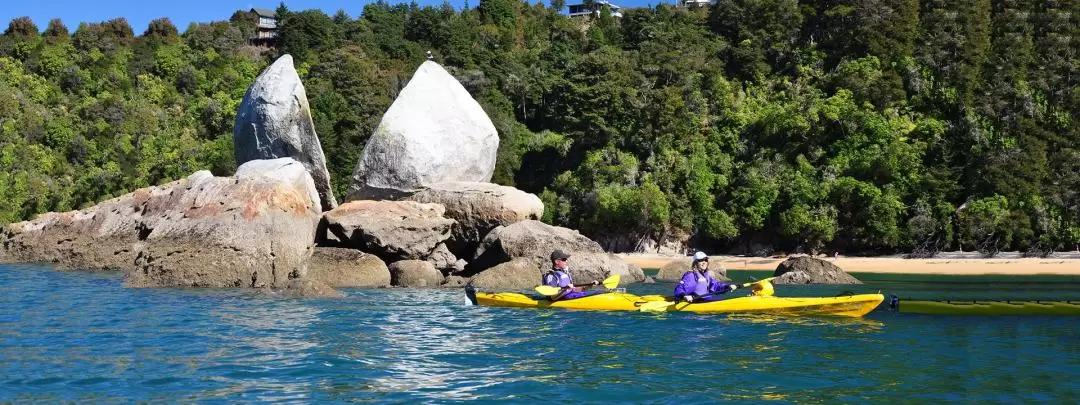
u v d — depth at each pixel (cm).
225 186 2375
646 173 5716
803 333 1355
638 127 6147
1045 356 1147
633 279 2700
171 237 2280
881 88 5844
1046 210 4859
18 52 9838
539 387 956
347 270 2319
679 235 5566
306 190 2627
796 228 5119
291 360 1118
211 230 2222
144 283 2147
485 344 1263
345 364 1095
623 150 6131
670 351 1195
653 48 7200
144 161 7444
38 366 1060
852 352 1179
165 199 2892
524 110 7781
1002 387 951
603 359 1133
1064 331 1377
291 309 1688
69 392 917
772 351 1188
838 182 5212
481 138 3072
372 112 6512
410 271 2384
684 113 6119
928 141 5444
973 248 5000
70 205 6931
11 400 880
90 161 7681
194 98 8950
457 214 2770
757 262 4734
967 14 6094
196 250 2191
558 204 5891
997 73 5744
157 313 1595
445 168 2966
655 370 1053
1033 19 6175
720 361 1112
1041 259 4506
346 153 6094
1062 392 925
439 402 884
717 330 1399
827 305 1576
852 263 4422
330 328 1424
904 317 1552
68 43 9994
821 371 1043
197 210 2320
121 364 1078
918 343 1255
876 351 1187
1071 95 5406
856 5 6775
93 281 2319
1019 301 1647
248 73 9156
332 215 2531
